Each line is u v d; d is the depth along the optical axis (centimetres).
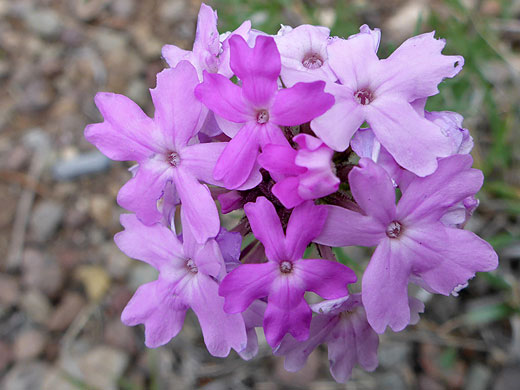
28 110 11
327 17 10
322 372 8
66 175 10
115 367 9
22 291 9
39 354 9
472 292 8
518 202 8
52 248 10
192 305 5
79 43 12
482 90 9
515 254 8
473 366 8
